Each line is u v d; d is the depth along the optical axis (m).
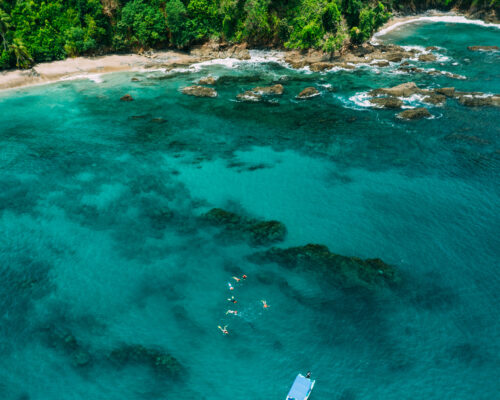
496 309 30.34
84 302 31.83
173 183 46.03
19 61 76.06
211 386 25.84
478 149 50.22
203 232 38.78
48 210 41.84
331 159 49.69
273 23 89.25
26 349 28.25
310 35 85.62
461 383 25.64
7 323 30.11
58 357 27.69
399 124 57.59
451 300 31.14
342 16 88.19
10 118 61.44
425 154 49.78
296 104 65.75
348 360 27.19
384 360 27.11
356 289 32.16
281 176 46.78
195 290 32.75
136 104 66.44
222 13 88.25
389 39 101.12
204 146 53.56
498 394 24.97
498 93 65.25
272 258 35.47
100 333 29.36
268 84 74.31
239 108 64.88
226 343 28.47
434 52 88.94
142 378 26.34
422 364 26.80
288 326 29.58
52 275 34.28
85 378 26.39
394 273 33.34
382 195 42.97
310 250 35.38
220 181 46.16
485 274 33.28
